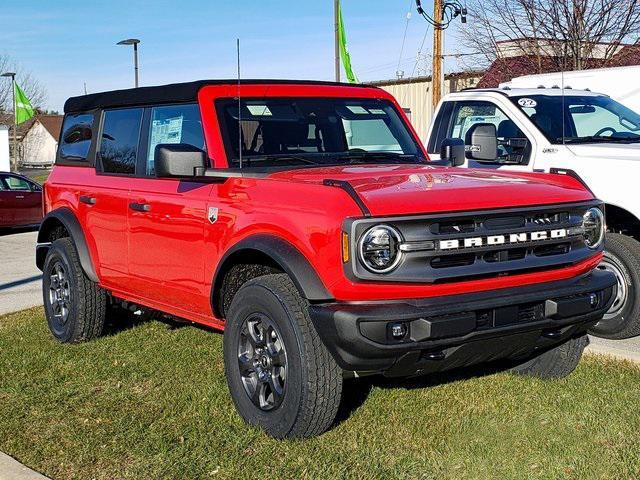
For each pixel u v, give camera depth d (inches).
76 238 270.4
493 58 1050.1
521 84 427.8
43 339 289.9
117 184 251.3
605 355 245.8
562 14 922.7
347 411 203.9
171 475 171.6
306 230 176.4
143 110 250.1
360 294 168.9
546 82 416.5
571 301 184.2
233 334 196.4
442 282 171.9
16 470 175.5
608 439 181.8
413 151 247.3
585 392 212.7
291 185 187.2
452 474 167.5
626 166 272.4
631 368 233.6
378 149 241.8
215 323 217.8
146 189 235.1
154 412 209.8
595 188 278.2
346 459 175.8
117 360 257.0
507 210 179.0
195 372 241.6
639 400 205.8
